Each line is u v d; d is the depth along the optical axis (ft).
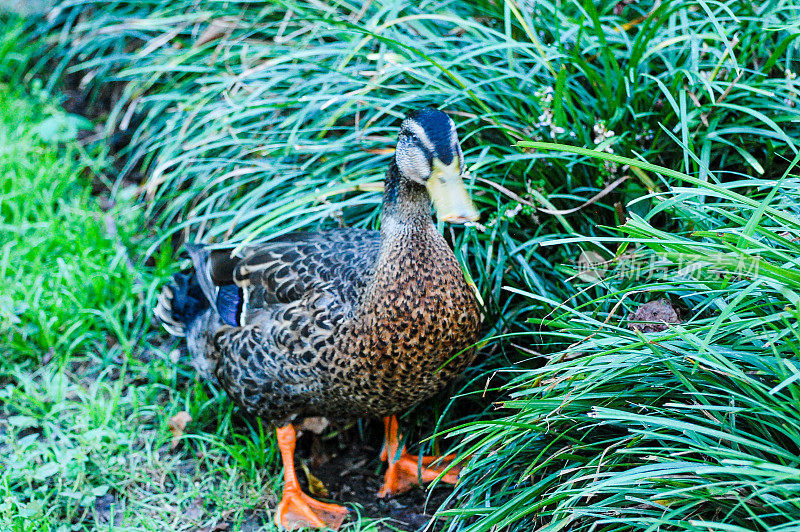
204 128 15.23
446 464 11.67
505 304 11.94
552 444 9.25
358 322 9.88
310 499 11.24
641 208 11.41
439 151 9.24
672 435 8.38
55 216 15.65
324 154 13.61
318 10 14.43
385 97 13.39
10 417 12.24
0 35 19.66
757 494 7.36
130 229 15.46
